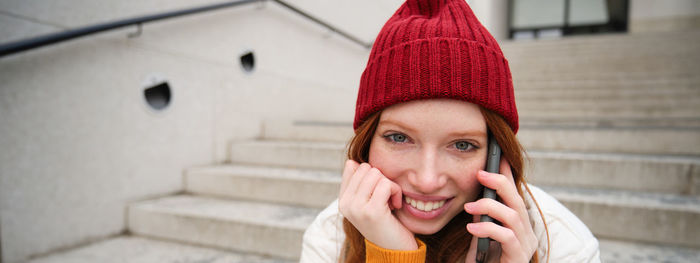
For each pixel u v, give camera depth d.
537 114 3.35
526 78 4.70
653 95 3.20
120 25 1.78
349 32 4.44
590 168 1.87
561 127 2.34
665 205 1.48
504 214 0.52
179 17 2.29
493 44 0.56
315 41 3.88
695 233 1.41
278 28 3.30
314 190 2.00
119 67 1.94
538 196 0.75
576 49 5.86
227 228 1.77
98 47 1.83
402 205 0.59
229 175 2.23
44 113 1.61
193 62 2.44
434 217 0.57
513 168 0.60
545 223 0.64
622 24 10.77
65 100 1.69
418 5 0.67
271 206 2.03
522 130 2.41
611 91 3.45
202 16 2.49
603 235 1.55
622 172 1.82
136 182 2.06
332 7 4.05
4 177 1.49
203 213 1.86
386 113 0.55
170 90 2.26
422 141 0.53
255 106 3.04
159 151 2.20
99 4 1.83
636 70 4.48
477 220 0.62
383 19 5.41
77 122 1.74
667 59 4.57
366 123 0.60
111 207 1.92
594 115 3.16
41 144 1.61
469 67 0.51
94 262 1.61
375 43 0.61
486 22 8.35
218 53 2.65
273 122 3.07
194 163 2.48
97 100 1.83
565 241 0.67
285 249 1.66
